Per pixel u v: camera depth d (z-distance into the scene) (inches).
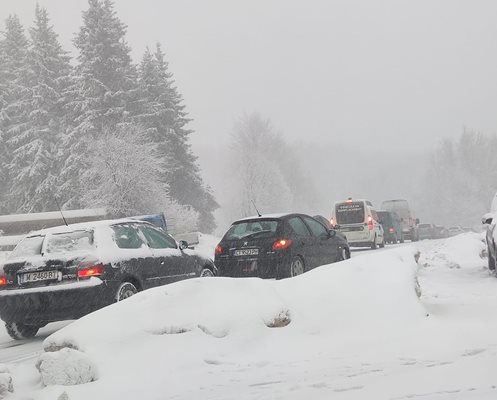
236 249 456.1
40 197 1610.5
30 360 281.1
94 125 1590.8
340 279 281.4
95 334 227.1
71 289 318.3
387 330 252.1
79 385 203.6
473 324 259.0
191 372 210.5
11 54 1974.7
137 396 189.6
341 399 171.8
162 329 232.8
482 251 695.1
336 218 1027.9
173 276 381.1
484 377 182.4
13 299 326.0
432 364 204.4
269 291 261.1
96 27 1702.8
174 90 1904.5
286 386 190.4
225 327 239.0
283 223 459.2
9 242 1042.7
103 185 1337.4
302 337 244.1
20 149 1654.8
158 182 1422.2
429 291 394.6
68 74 1791.3
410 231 1492.4
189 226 1387.8
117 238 350.9
